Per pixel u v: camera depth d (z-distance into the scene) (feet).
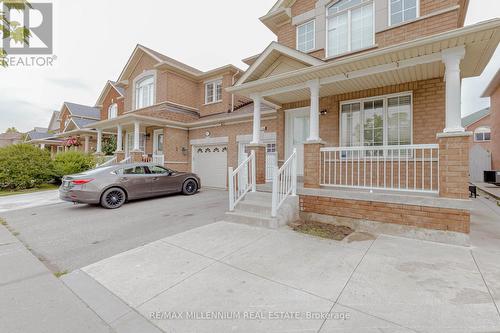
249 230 17.31
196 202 28.17
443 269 11.32
